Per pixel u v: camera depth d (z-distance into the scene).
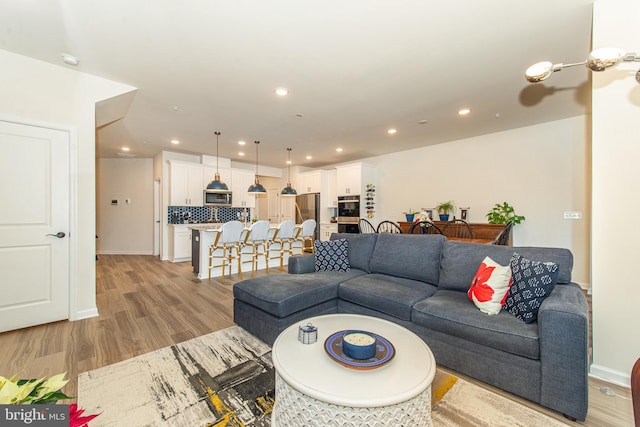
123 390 1.68
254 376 1.83
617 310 1.80
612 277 1.82
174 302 3.34
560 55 2.46
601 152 1.85
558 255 2.03
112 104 3.13
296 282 2.52
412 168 5.99
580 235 4.03
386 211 6.47
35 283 2.58
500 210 4.60
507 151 4.67
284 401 1.26
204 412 1.51
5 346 2.21
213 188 5.45
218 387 1.72
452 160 5.35
